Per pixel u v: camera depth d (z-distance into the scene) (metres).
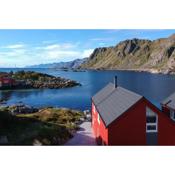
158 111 29.20
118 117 28.75
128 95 32.38
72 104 92.44
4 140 30.36
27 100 101.38
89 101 98.44
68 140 36.44
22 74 160.38
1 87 130.62
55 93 121.44
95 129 38.44
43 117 48.59
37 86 140.62
